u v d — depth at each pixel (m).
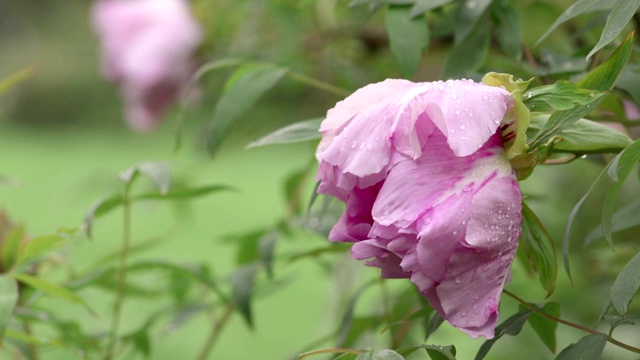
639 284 1.29
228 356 4.62
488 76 1.32
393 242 1.29
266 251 1.68
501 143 1.32
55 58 15.45
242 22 2.66
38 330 2.19
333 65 2.54
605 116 1.48
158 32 2.55
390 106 1.30
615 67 1.32
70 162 10.30
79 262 4.11
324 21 2.48
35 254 1.52
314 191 1.41
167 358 4.52
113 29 2.57
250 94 1.58
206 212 7.41
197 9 2.56
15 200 7.12
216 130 1.58
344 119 1.33
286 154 9.98
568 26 1.78
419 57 1.48
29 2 15.89
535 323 1.43
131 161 10.36
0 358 1.76
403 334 1.68
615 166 1.29
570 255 2.23
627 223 1.42
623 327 2.18
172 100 2.59
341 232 1.33
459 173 1.30
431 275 1.29
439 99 1.30
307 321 5.09
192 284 1.80
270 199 7.86
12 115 15.06
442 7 1.56
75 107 15.08
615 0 1.37
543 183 2.51
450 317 1.30
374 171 1.29
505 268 1.30
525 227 1.36
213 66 1.60
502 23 1.51
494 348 2.55
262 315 5.27
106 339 1.77
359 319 1.70
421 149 1.30
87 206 6.41
